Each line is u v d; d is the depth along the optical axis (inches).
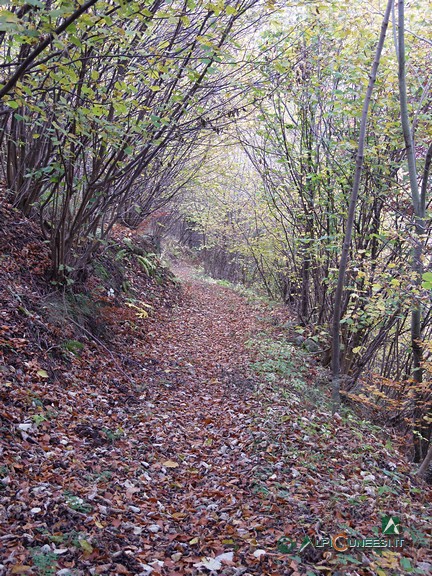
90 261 374.0
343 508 165.6
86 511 146.9
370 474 206.2
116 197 339.6
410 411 372.2
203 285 817.5
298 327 466.9
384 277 294.7
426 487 230.1
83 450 189.5
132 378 295.7
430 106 360.2
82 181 290.0
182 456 211.2
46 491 149.4
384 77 339.6
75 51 195.5
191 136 386.9
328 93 362.0
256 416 257.4
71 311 302.4
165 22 282.0
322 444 228.5
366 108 274.1
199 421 257.6
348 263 354.3
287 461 205.2
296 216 455.5
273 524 156.8
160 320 457.1
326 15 323.6
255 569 133.4
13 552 118.9
